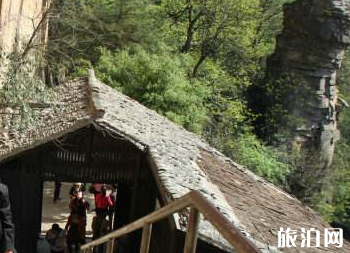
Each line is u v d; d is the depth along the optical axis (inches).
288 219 351.6
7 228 171.9
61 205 682.2
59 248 466.9
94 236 503.8
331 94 1146.7
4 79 371.2
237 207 311.6
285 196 445.1
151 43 915.4
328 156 1119.6
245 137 914.1
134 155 411.2
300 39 1123.9
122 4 867.4
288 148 1018.1
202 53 1092.5
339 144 1294.3
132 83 714.8
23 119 378.0
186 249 95.2
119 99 523.8
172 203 105.6
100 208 502.6
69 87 540.1
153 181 387.2
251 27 1122.7
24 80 371.2
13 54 390.0
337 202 1011.3
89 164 411.5
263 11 1302.9
